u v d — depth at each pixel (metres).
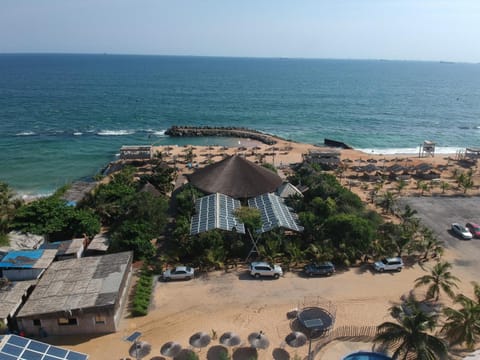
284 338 31.34
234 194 56.91
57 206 48.94
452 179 78.38
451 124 159.50
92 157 95.62
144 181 63.94
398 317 32.94
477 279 41.09
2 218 45.44
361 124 154.62
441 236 51.81
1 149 100.25
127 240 43.09
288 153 98.25
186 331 32.12
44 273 36.56
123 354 29.44
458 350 29.92
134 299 36.19
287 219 48.22
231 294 37.31
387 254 43.81
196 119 156.25
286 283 39.34
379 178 77.12
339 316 34.22
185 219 48.88
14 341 26.27
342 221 44.38
